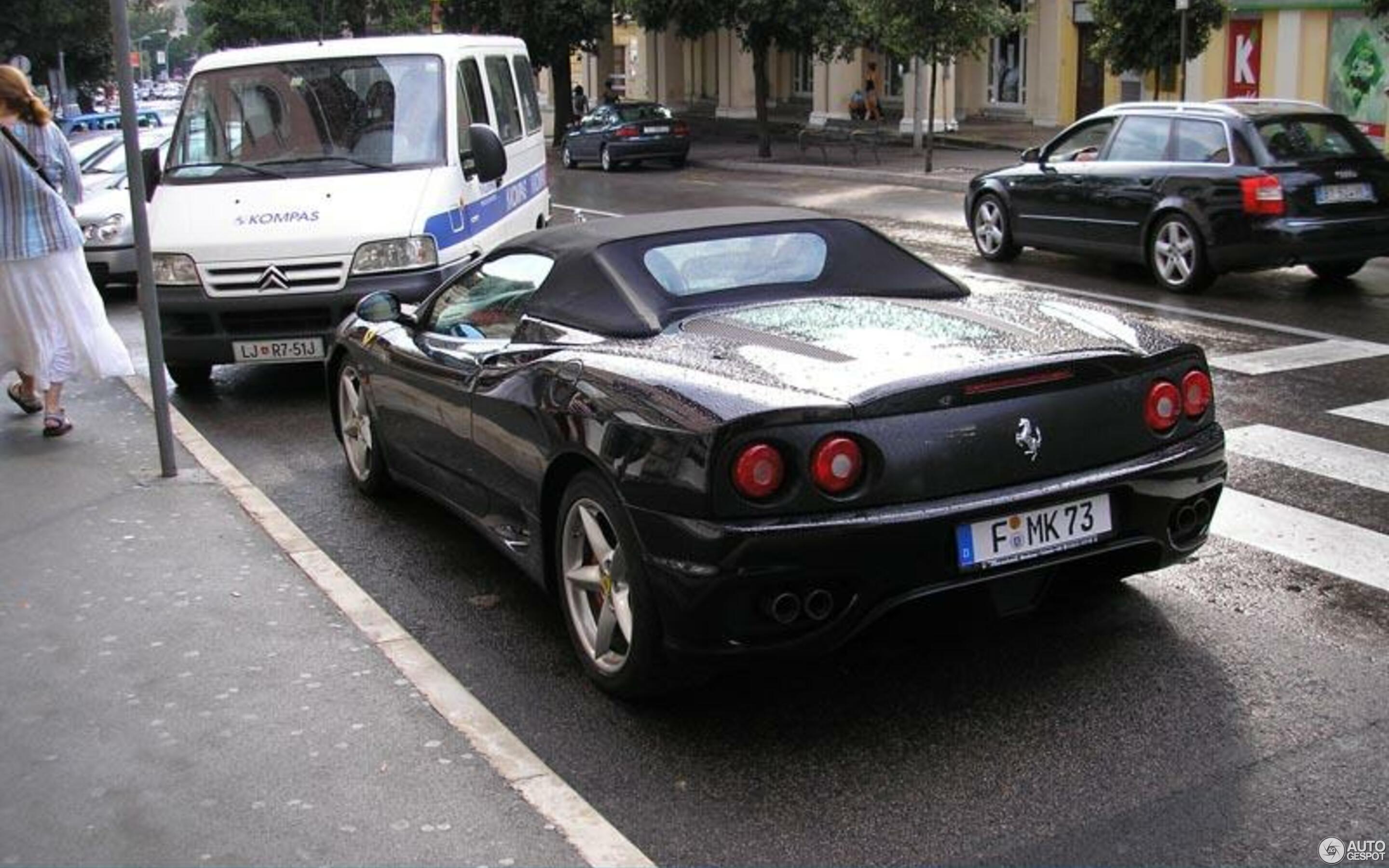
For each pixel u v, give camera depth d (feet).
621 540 14.02
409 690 14.98
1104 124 43.88
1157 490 14.40
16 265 25.36
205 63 33.68
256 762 13.44
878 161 91.91
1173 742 13.60
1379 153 39.60
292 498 23.13
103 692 15.08
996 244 47.93
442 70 33.22
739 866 11.74
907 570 13.16
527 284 17.80
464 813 12.42
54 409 26.23
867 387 13.24
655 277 16.60
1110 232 42.83
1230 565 18.61
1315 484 22.31
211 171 31.65
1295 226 37.68
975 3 80.23
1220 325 35.65
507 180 36.86
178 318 29.73
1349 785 12.69
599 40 132.87
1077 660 15.56
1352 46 80.53
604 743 14.05
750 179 91.15
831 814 12.51
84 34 164.76
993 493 13.55
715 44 168.66
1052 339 14.98
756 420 12.85
